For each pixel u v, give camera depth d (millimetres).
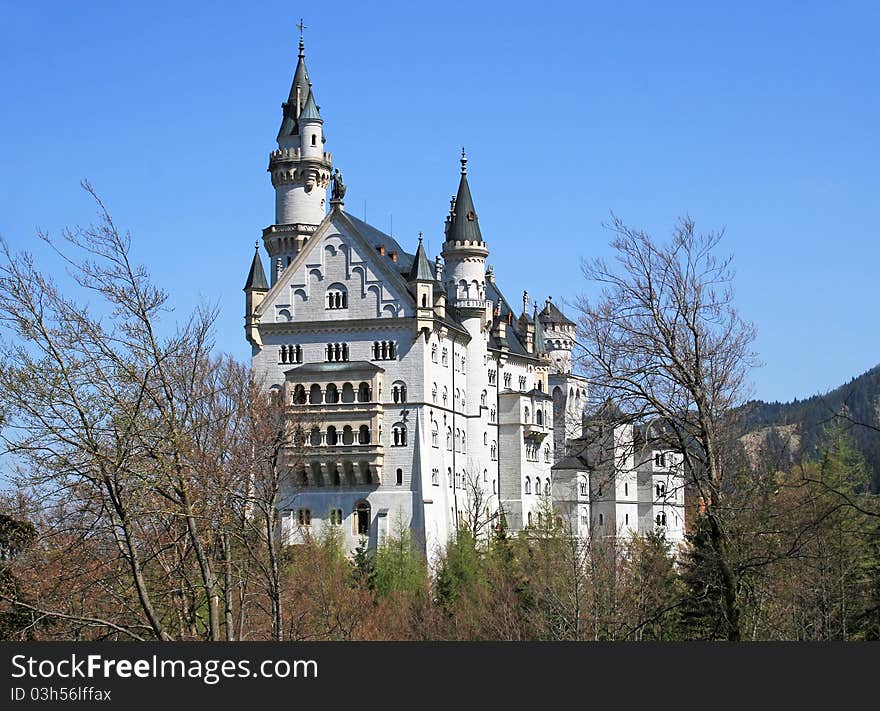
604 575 90125
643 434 48750
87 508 37469
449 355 175500
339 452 163875
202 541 42750
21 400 35625
